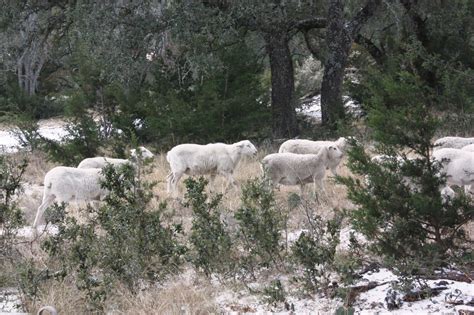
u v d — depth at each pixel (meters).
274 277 9.08
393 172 9.10
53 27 26.25
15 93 42.06
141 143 25.11
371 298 7.80
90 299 8.32
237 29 24.34
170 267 9.31
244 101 24.42
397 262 8.22
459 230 9.01
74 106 23.75
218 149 15.73
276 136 25.91
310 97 38.72
